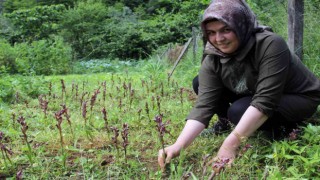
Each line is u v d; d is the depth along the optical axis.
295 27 4.04
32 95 5.46
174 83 5.98
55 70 13.48
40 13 19.81
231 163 2.19
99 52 20.00
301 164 2.18
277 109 2.55
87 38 20.03
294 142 2.32
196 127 2.45
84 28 19.89
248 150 2.38
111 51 19.41
